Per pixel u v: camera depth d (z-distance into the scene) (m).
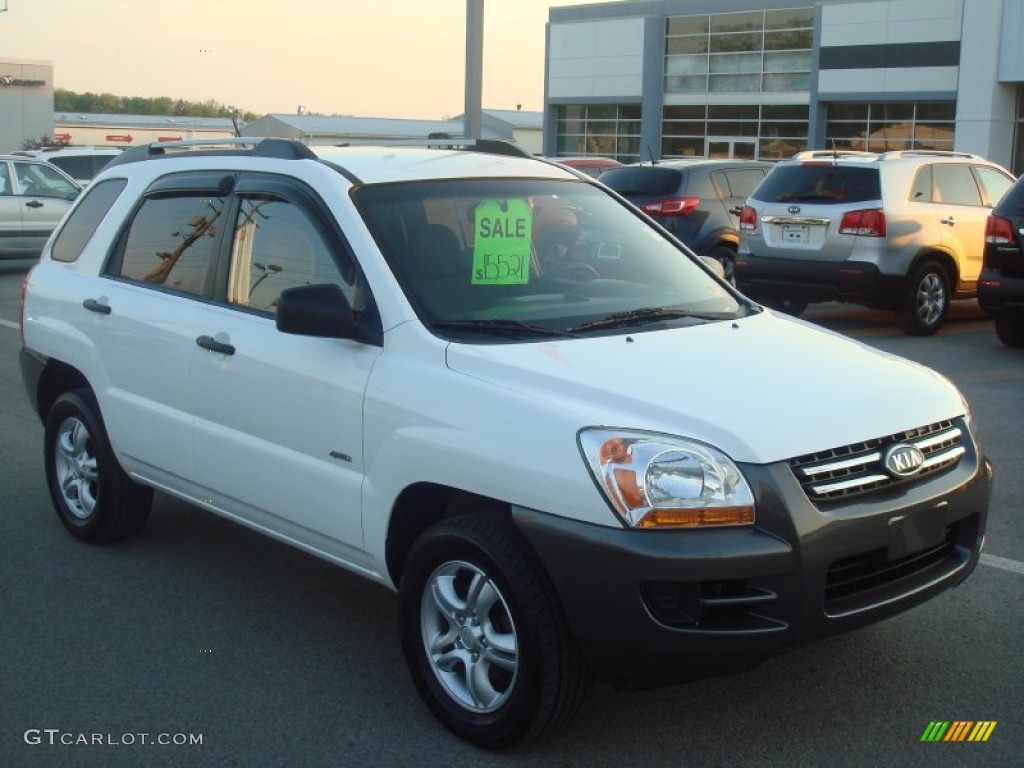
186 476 5.12
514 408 3.75
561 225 4.91
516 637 3.71
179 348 5.04
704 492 3.48
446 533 3.88
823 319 13.77
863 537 3.65
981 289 10.99
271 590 5.37
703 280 5.10
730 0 40.31
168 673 4.50
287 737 4.01
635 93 43.28
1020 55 33.94
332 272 4.50
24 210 18.52
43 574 5.55
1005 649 4.66
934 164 12.39
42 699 4.29
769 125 40.22
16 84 45.66
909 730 4.02
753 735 4.00
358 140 6.30
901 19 36.22
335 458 4.33
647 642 3.47
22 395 9.58
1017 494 6.67
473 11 14.05
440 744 3.96
